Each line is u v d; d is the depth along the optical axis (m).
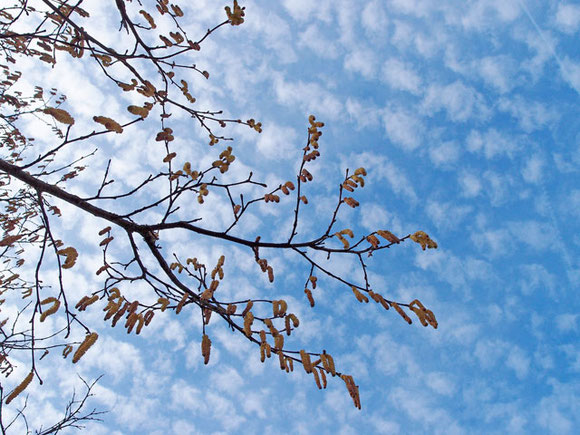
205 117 3.27
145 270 2.48
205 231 2.54
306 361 1.86
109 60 2.62
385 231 2.22
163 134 2.34
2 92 3.86
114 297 1.96
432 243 2.14
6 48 3.35
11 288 3.07
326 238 2.36
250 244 2.51
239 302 2.08
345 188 2.39
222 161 2.49
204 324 2.00
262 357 1.84
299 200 2.47
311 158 2.50
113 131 1.96
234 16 2.69
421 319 2.04
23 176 2.12
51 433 3.21
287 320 1.98
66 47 2.67
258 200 2.57
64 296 2.06
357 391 1.86
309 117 2.59
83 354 1.84
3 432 2.02
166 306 2.04
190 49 2.77
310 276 2.39
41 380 2.02
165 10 2.81
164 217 2.52
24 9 2.72
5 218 3.38
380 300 2.14
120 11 2.70
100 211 2.40
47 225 2.13
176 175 2.45
